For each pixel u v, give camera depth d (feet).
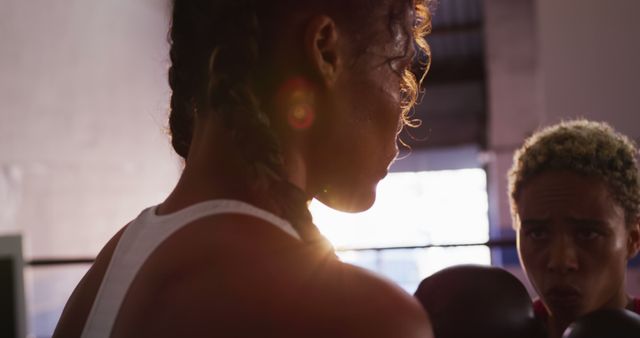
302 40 1.54
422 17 1.99
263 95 1.56
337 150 1.63
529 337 2.53
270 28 1.54
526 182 3.11
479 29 27.45
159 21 21.26
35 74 17.04
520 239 3.15
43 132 17.13
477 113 32.32
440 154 36.60
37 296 16.71
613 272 3.01
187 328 1.33
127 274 1.57
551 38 13.65
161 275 1.45
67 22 17.90
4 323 8.20
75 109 17.97
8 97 16.42
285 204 1.45
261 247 1.39
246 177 1.52
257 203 1.51
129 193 19.26
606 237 2.96
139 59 20.16
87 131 18.25
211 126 1.62
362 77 1.62
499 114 24.22
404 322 1.29
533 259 3.05
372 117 1.65
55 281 17.24
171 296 1.40
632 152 3.19
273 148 1.45
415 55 1.93
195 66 1.69
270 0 1.54
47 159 17.21
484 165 33.27
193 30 1.69
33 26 17.03
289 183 1.45
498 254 19.57
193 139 1.71
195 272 1.40
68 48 17.92
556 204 2.95
